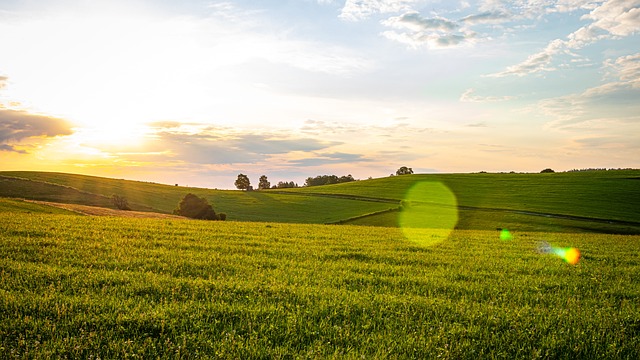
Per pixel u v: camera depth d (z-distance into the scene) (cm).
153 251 1625
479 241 2672
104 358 650
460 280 1373
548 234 3519
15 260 1313
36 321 777
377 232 3089
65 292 984
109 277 1136
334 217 10344
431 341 764
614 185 12800
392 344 751
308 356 686
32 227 2052
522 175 15962
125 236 2027
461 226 8638
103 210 5941
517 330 842
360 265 1570
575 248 2375
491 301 1079
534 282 1367
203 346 711
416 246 2242
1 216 2541
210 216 8400
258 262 1532
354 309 955
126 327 780
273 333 785
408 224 8888
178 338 739
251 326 816
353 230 3188
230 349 697
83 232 2056
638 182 13025
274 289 1091
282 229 2931
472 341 782
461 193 13012
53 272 1152
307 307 948
